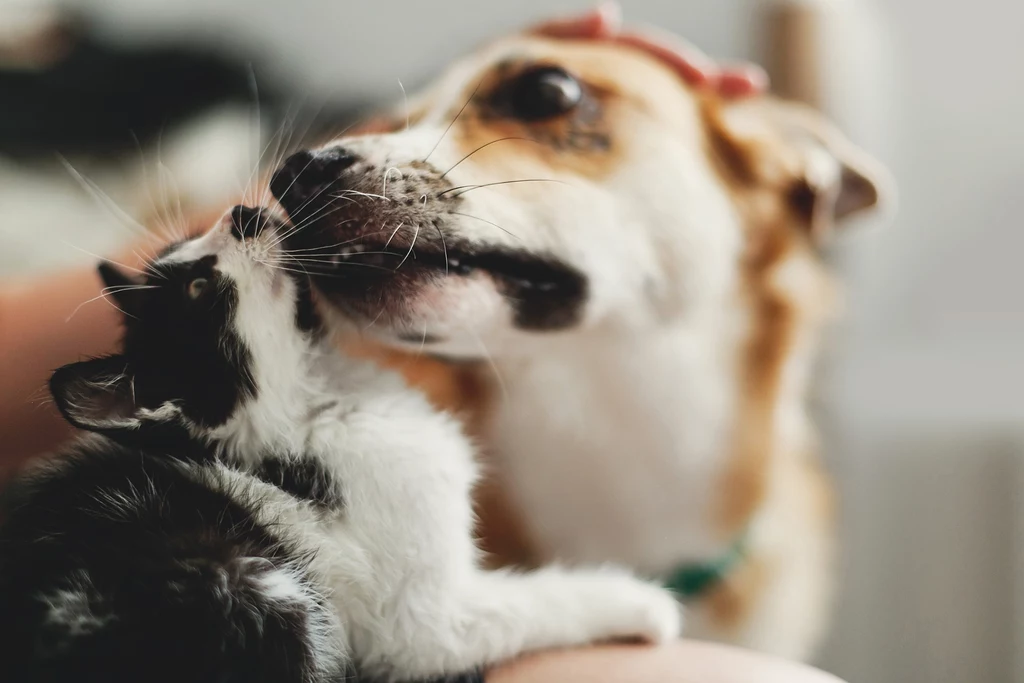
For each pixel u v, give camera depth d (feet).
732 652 1.59
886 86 2.43
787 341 2.02
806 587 2.06
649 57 1.99
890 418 2.36
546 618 1.57
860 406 2.37
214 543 1.51
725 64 2.48
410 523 1.57
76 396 1.58
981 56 2.38
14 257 2.26
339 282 1.63
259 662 1.46
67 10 2.49
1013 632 2.31
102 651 1.42
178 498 1.55
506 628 1.56
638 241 1.83
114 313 1.81
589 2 2.60
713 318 1.93
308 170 1.65
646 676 1.52
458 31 2.52
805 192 2.01
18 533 1.52
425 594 1.56
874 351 2.41
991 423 2.30
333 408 1.63
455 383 1.91
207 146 2.34
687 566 1.98
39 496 1.56
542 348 1.84
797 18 2.40
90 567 1.47
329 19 2.50
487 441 1.94
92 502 1.54
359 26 2.50
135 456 1.59
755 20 2.48
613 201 1.81
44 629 1.43
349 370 1.67
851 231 2.33
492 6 2.53
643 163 1.84
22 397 1.78
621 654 1.57
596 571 1.72
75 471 1.58
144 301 1.67
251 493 1.57
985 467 2.30
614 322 1.85
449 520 1.59
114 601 1.45
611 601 1.60
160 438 1.60
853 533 2.36
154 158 2.35
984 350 2.40
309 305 1.68
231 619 1.47
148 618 1.44
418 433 1.63
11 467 1.72
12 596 1.45
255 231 1.67
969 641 2.34
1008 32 2.36
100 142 2.40
